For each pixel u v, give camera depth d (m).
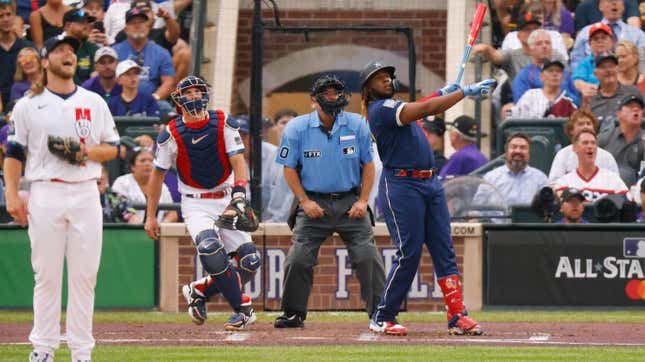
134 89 50.12
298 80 61.47
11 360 25.95
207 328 33.66
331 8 60.41
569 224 39.25
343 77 61.19
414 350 27.47
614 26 55.91
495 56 54.31
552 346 28.56
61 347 28.86
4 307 39.91
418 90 54.97
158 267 39.25
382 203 30.44
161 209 42.59
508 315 37.66
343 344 28.91
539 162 47.00
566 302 39.28
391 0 60.31
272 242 38.88
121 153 45.38
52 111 23.41
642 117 46.34
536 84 52.06
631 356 26.72
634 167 45.91
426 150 30.12
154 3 57.47
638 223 39.53
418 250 30.36
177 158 30.58
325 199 32.94
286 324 33.38
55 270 23.67
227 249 32.16
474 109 53.69
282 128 52.22
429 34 60.12
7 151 23.69
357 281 38.59
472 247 39.31
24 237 39.84
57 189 23.41
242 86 61.09
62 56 23.36
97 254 23.86
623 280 39.28
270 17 60.31
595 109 50.16
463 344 28.89
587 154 43.78
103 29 54.44
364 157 32.94
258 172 41.44
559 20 56.06
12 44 53.38
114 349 28.03
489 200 40.47
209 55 57.88
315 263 33.31
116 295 39.38
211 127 30.16
